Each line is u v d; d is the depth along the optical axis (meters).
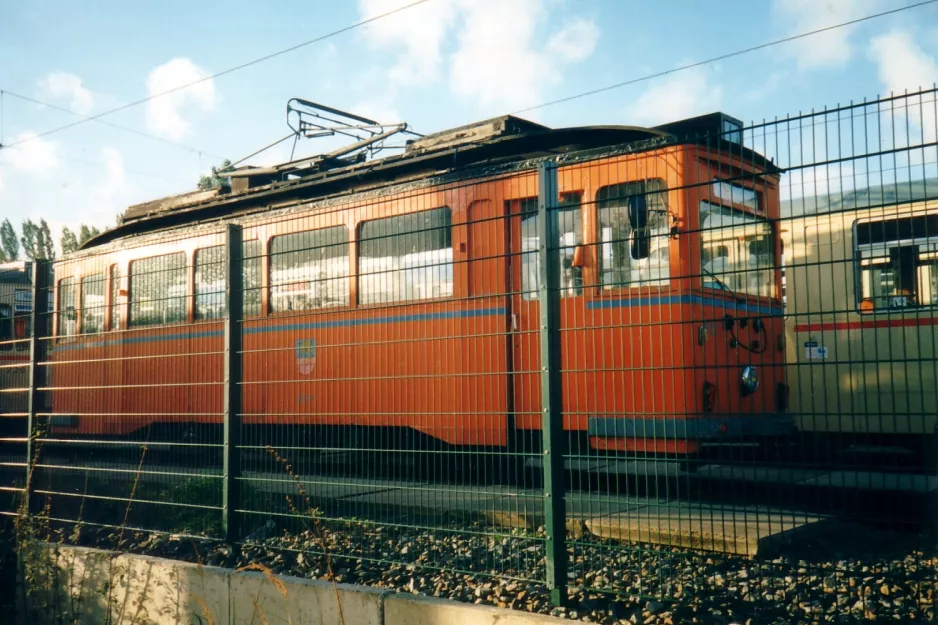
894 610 4.16
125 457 6.70
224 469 5.70
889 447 7.84
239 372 5.80
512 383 6.06
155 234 11.58
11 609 6.12
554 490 4.38
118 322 11.60
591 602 4.41
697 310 6.79
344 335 8.09
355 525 5.70
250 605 4.84
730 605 4.34
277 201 11.20
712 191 4.98
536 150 8.91
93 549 5.79
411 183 9.18
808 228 8.27
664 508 4.78
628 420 4.83
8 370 7.62
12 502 7.18
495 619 3.95
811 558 5.09
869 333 7.93
